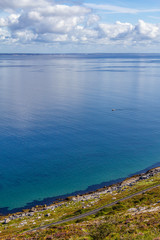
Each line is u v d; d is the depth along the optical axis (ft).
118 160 338.75
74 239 106.73
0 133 425.28
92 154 354.54
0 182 279.28
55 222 175.52
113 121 515.91
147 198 196.13
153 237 93.09
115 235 103.24
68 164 323.37
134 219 124.57
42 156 343.46
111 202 206.18
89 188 268.82
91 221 147.02
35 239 114.42
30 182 279.90
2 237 128.67
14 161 327.47
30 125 473.26
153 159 343.46
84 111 596.70
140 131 454.40
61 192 260.83
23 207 234.38
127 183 266.77
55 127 465.06
